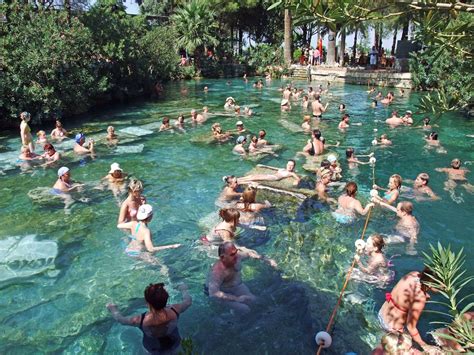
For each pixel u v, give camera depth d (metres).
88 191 9.63
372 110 20.45
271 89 29.44
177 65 35.38
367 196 9.60
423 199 9.27
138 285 6.07
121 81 23.86
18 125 16.67
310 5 2.48
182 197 9.47
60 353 4.75
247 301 5.67
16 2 17.28
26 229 7.76
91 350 4.80
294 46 46.31
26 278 6.22
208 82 34.38
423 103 2.91
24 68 16.22
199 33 35.88
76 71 18.31
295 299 5.73
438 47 2.75
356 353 4.72
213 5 38.91
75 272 6.39
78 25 18.84
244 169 11.49
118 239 7.39
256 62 40.41
